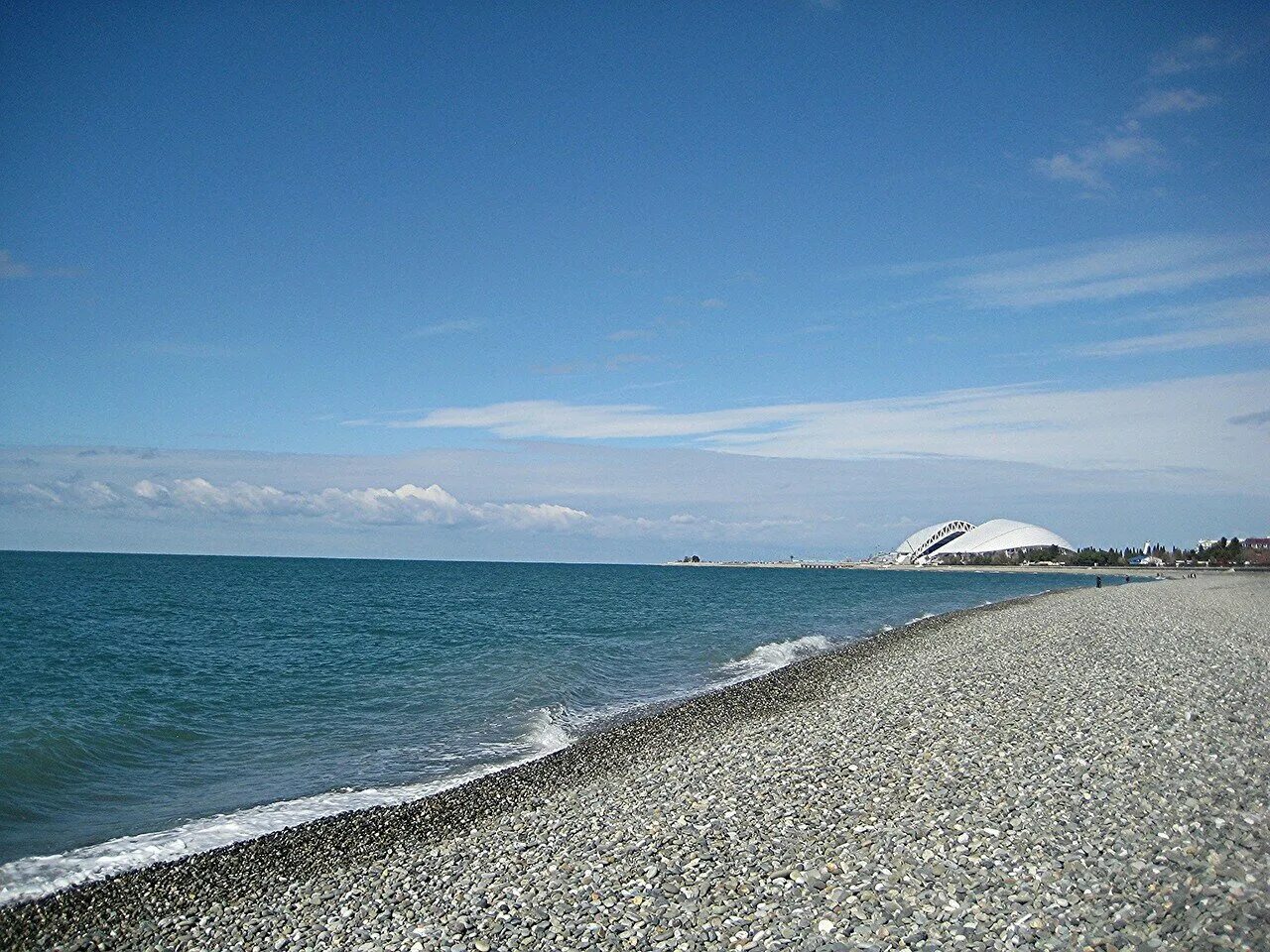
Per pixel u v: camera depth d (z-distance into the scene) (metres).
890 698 21.25
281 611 59.59
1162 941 7.47
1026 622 42.53
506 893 10.10
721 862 10.43
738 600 84.44
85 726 20.58
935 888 9.09
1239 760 13.64
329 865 11.99
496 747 19.55
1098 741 15.15
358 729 21.44
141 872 11.88
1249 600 58.47
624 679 30.36
